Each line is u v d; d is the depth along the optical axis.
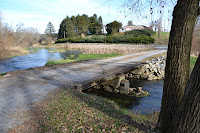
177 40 2.73
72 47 37.38
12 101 4.77
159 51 22.62
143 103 6.72
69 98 5.01
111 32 53.25
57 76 7.99
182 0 2.61
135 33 44.81
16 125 3.41
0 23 28.27
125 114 4.65
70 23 66.31
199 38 14.48
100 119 3.79
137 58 15.42
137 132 3.35
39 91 5.70
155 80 10.96
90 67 10.49
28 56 23.95
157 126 3.33
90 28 68.69
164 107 3.10
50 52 30.19
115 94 8.00
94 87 8.96
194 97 1.82
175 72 2.82
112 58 15.73
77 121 3.63
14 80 7.27
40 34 64.19
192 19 2.60
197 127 1.82
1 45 24.58
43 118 3.71
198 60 1.88
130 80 10.92
